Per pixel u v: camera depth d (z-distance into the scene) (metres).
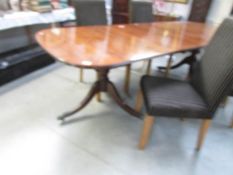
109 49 1.56
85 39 1.74
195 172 1.54
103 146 1.68
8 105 2.04
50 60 2.95
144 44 1.78
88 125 1.88
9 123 1.81
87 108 2.10
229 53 1.35
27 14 2.66
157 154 1.66
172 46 1.81
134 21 2.78
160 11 4.34
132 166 1.54
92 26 2.25
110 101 2.25
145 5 2.87
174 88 1.65
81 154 1.59
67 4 3.40
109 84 2.01
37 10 2.82
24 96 2.20
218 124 2.07
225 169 1.59
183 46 1.84
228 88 1.38
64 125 1.85
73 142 1.69
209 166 1.60
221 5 3.93
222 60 1.40
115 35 1.96
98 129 1.85
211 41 1.66
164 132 1.90
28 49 2.81
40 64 2.81
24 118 1.89
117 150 1.66
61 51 1.42
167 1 4.29
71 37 1.76
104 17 2.55
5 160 1.47
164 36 2.13
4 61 2.40
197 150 1.73
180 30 2.50
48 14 2.93
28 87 2.37
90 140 1.72
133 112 2.00
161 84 1.70
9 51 2.71
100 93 2.23
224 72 1.35
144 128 1.59
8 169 1.41
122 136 1.80
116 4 4.54
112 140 1.75
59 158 1.54
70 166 1.49
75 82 2.57
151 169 1.53
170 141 1.80
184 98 1.53
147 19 2.92
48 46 1.50
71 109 2.05
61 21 3.19
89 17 2.42
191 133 1.92
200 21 4.02
